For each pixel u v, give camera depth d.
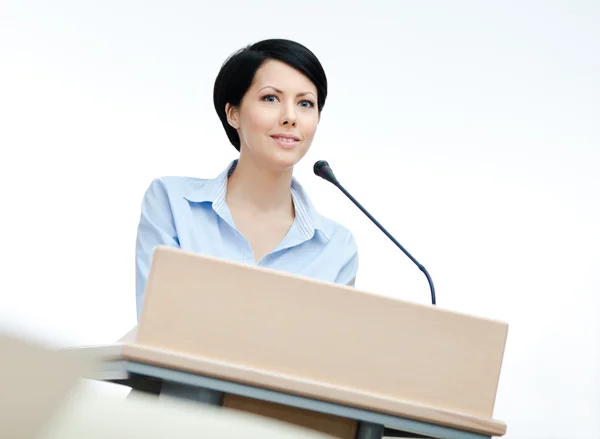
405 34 4.50
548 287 4.46
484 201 4.45
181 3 4.31
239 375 1.37
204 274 1.40
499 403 4.37
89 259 3.98
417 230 4.36
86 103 4.14
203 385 1.37
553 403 4.40
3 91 4.08
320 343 1.44
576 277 4.49
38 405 0.38
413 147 4.42
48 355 0.39
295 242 2.57
